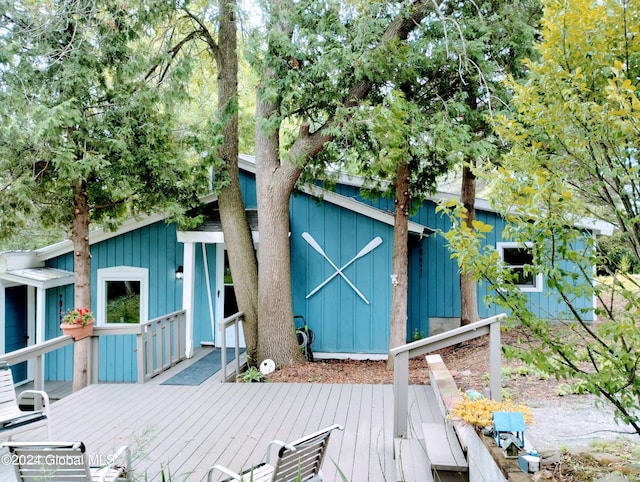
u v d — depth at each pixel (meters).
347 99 7.86
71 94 7.12
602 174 2.44
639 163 2.37
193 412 5.59
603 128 2.32
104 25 7.44
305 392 6.41
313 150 8.00
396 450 3.88
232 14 8.65
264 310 8.31
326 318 9.45
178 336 8.52
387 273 9.34
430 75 8.03
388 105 7.24
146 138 7.78
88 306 7.61
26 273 9.01
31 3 7.06
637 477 2.52
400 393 4.41
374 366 8.52
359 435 4.78
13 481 3.82
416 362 8.72
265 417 5.40
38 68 7.14
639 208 2.37
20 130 6.60
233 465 4.15
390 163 7.13
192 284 8.95
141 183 7.83
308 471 3.27
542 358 2.38
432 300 10.62
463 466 3.23
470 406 3.10
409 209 8.98
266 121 7.56
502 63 7.66
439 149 6.93
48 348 5.95
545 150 2.70
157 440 4.72
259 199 8.48
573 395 5.81
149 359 7.26
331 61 7.08
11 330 9.71
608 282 2.29
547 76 2.54
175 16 9.08
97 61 7.43
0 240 7.70
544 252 2.28
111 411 5.65
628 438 4.00
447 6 7.88
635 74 2.48
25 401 8.67
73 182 7.54
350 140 7.96
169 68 8.94
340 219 9.48
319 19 7.50
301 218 9.56
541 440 4.26
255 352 8.66
